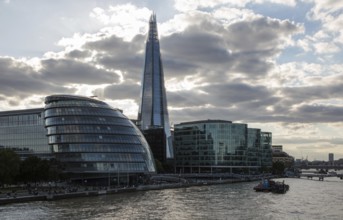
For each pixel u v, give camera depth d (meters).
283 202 156.25
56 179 193.25
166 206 137.75
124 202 147.75
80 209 126.56
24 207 129.25
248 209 132.88
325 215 122.88
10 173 162.62
